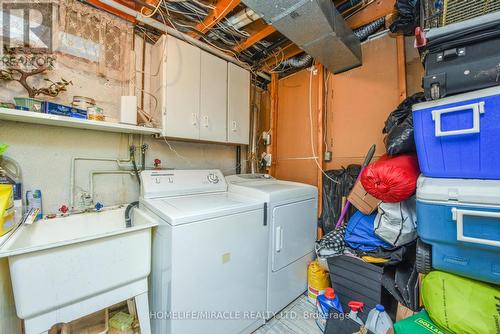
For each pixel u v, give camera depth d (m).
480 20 0.85
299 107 2.54
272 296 1.62
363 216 1.60
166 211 1.22
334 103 2.22
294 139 2.58
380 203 1.40
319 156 2.22
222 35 2.01
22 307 0.88
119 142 1.71
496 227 0.83
